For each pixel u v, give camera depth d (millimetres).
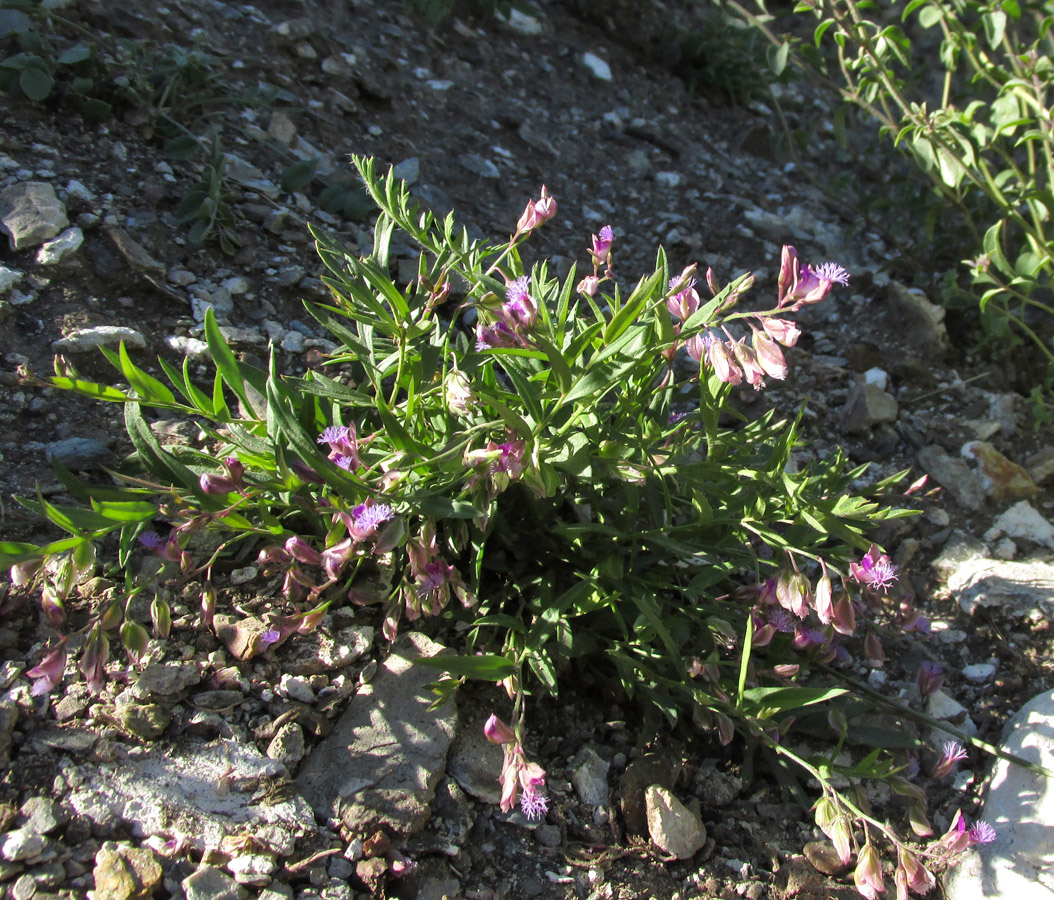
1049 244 421
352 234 433
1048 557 393
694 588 286
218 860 234
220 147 421
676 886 268
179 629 280
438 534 306
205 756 256
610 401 341
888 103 648
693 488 287
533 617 303
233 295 382
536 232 491
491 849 263
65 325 342
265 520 272
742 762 309
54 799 236
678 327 272
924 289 506
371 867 244
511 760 247
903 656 352
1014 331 493
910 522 399
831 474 325
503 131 552
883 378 458
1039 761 294
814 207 568
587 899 258
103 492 265
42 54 419
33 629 272
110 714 254
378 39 564
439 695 280
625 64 658
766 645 321
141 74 426
